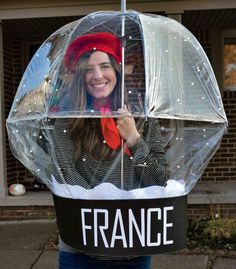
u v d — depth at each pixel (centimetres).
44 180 217
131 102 199
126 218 194
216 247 510
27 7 629
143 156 202
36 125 207
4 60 714
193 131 220
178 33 220
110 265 214
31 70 222
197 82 220
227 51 746
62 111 200
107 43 205
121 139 202
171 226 199
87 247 197
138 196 196
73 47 206
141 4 614
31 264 470
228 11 637
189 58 222
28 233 583
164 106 200
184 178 219
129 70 203
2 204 645
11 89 739
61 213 206
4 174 648
